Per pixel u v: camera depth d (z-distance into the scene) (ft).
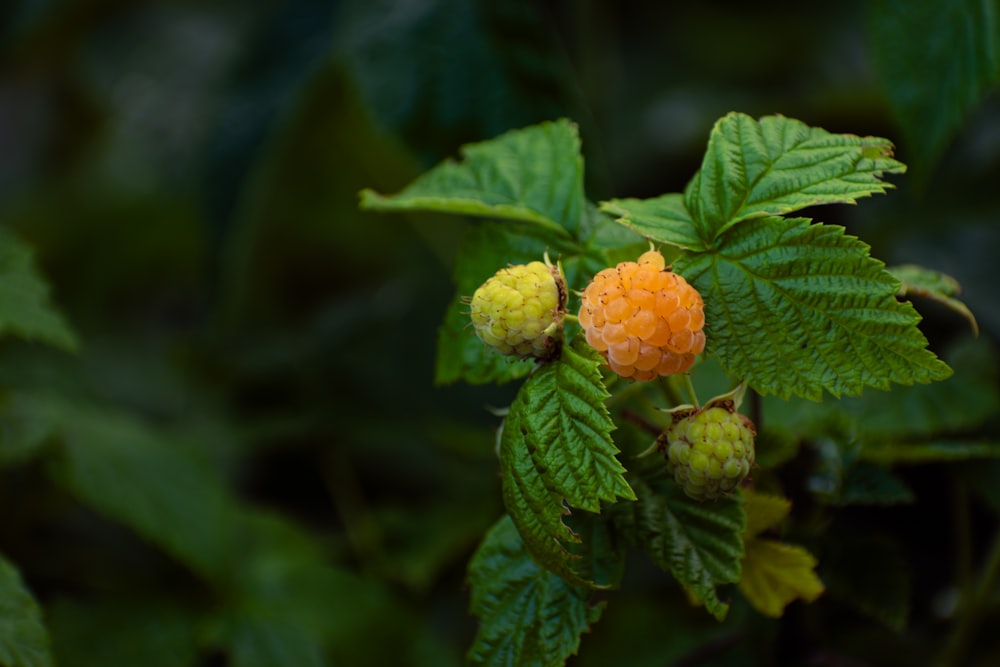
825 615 1.77
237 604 2.05
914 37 1.91
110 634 1.94
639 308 1.41
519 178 1.59
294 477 2.81
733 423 1.44
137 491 1.97
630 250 1.51
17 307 1.75
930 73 1.90
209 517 2.03
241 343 3.03
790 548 1.51
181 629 1.98
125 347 2.98
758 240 1.45
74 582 2.11
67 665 1.90
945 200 2.55
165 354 3.01
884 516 2.13
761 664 1.62
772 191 1.46
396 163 3.16
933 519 2.12
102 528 2.39
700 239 1.46
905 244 2.53
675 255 1.50
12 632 1.59
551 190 1.57
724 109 3.08
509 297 1.43
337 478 2.69
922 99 1.91
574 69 2.95
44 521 2.27
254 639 1.99
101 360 2.82
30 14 3.01
